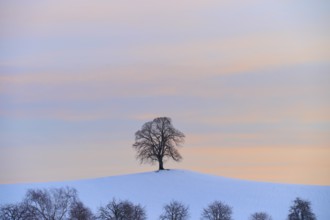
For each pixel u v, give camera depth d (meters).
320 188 175.88
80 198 163.62
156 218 149.62
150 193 174.00
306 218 144.12
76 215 129.00
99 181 182.00
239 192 174.50
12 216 122.50
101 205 148.25
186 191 176.12
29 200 130.62
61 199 130.88
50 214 126.81
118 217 131.75
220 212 148.12
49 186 168.62
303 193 171.12
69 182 179.25
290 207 149.00
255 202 165.12
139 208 140.75
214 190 176.75
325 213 153.88
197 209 160.75
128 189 176.50
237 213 156.00
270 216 151.38
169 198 170.12
